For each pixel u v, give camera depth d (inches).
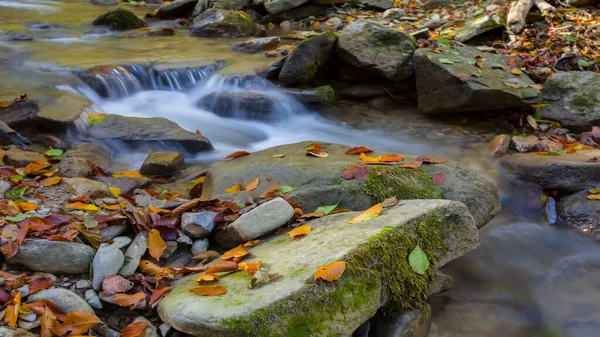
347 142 210.2
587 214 158.6
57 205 125.6
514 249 151.3
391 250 104.4
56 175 146.3
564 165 169.0
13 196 127.0
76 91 212.5
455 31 292.0
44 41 287.9
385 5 378.6
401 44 240.1
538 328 122.2
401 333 104.0
